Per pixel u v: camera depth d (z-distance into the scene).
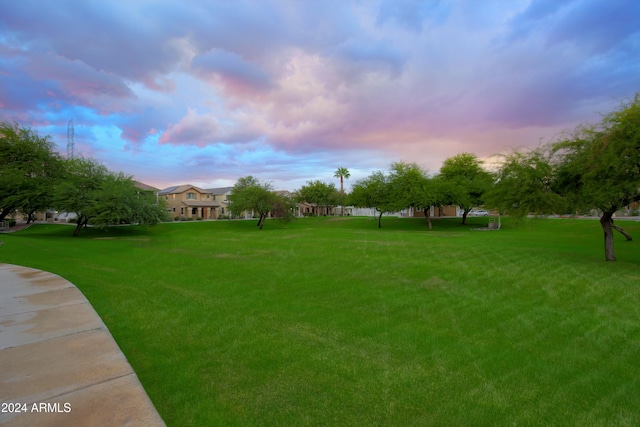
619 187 11.40
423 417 3.37
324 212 100.50
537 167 14.15
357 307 7.25
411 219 55.94
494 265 12.60
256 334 5.55
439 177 49.94
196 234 33.94
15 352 4.18
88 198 32.59
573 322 6.32
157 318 6.25
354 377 4.15
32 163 32.44
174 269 11.96
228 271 11.58
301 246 19.88
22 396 3.15
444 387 3.95
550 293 8.50
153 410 3.00
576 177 13.70
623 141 10.71
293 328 5.88
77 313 5.79
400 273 11.14
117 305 7.04
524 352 4.96
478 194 45.59
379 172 48.53
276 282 9.77
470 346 5.16
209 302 7.50
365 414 3.40
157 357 4.59
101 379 3.53
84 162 36.16
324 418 3.32
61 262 13.09
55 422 2.75
